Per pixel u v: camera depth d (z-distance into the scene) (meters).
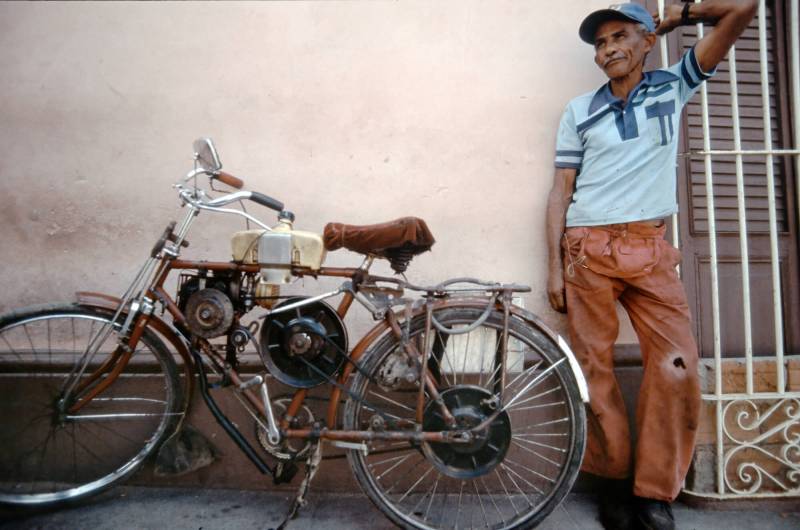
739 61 2.71
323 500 2.41
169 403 2.33
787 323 2.65
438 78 2.58
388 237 2.02
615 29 2.16
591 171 2.28
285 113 2.59
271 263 2.05
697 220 2.64
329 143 2.58
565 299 2.38
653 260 2.19
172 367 2.32
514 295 2.55
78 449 2.49
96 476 2.49
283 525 2.15
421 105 2.58
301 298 2.14
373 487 2.13
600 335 2.29
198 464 2.44
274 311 2.05
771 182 2.43
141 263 2.59
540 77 2.58
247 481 2.48
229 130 2.59
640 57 2.18
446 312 2.15
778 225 2.69
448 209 2.58
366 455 2.13
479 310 2.15
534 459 2.49
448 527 2.19
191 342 2.15
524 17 2.59
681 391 2.16
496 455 2.10
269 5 2.59
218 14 2.60
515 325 2.17
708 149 2.40
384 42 2.58
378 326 2.19
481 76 2.58
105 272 2.59
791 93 2.65
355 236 2.04
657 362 2.20
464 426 2.05
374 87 2.58
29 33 2.63
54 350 2.55
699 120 2.66
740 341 2.62
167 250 2.12
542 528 2.24
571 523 2.27
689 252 2.61
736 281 2.63
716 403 2.36
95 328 2.54
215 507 2.34
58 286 2.59
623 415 2.29
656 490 2.16
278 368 2.12
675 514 2.32
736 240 2.64
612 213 2.22
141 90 2.61
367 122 2.58
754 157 2.68
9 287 2.60
